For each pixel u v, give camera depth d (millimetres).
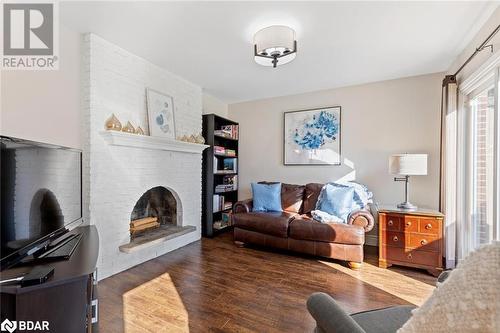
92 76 2299
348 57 2738
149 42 2449
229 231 4219
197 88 3656
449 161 2656
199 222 3674
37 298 1128
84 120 2299
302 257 2963
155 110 2916
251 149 4438
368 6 1877
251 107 4438
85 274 1229
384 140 3438
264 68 3059
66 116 2195
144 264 2711
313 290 2158
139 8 1914
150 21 2094
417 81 3248
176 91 3271
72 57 2232
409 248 2594
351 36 2303
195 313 1808
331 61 2838
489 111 2211
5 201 1145
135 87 2719
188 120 3463
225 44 2479
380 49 2555
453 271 576
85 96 2295
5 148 1146
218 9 1920
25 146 1299
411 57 2732
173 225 3404
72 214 1843
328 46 2488
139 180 2727
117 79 2525
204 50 2604
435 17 2004
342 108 3709
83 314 1253
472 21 2055
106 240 2393
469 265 537
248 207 3510
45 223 1482
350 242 2670
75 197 1891
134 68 2709
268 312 1829
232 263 2752
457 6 1868
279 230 3008
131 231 2814
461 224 2590
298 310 1856
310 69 3078
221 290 2145
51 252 1479
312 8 1901
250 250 3205
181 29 2211
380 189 3451
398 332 609
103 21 2096
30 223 1333
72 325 1217
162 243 3029
